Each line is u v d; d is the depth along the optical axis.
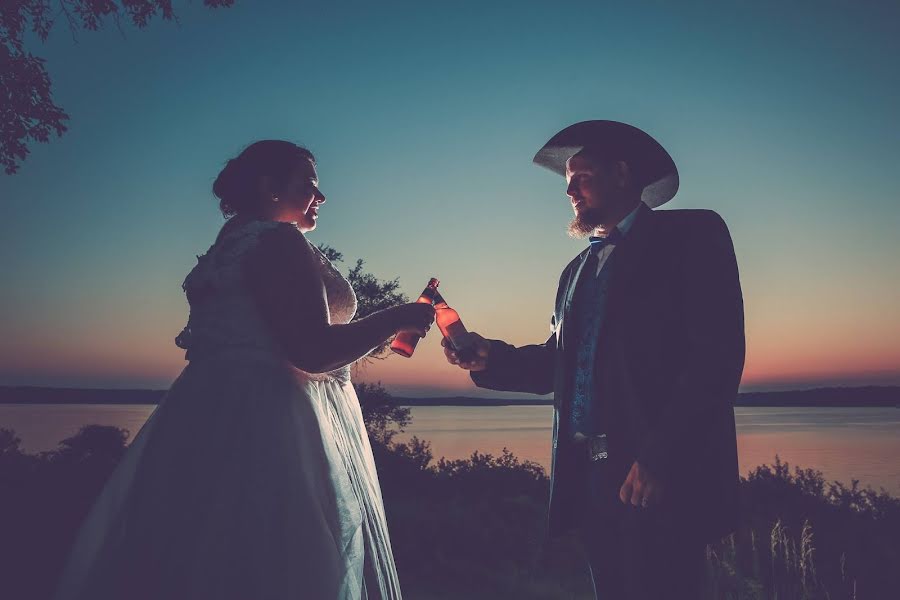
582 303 2.70
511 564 7.03
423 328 2.64
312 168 2.77
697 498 2.28
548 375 3.06
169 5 9.64
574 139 2.84
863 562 5.95
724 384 2.23
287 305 2.33
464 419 157.75
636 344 2.42
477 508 9.39
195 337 2.46
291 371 2.46
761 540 6.34
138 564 2.19
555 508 2.63
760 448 57.69
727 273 2.38
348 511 2.35
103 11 9.39
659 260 2.46
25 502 8.09
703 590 2.40
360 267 15.30
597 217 2.72
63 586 2.26
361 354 2.44
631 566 2.33
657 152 2.78
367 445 2.80
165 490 2.26
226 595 2.14
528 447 50.62
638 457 2.23
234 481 2.26
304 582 2.17
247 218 2.66
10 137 9.21
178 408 2.38
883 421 142.50
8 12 9.01
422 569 6.86
